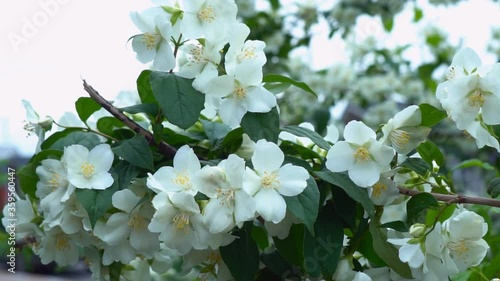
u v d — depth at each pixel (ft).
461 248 1.91
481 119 1.93
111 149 1.93
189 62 1.92
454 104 1.87
